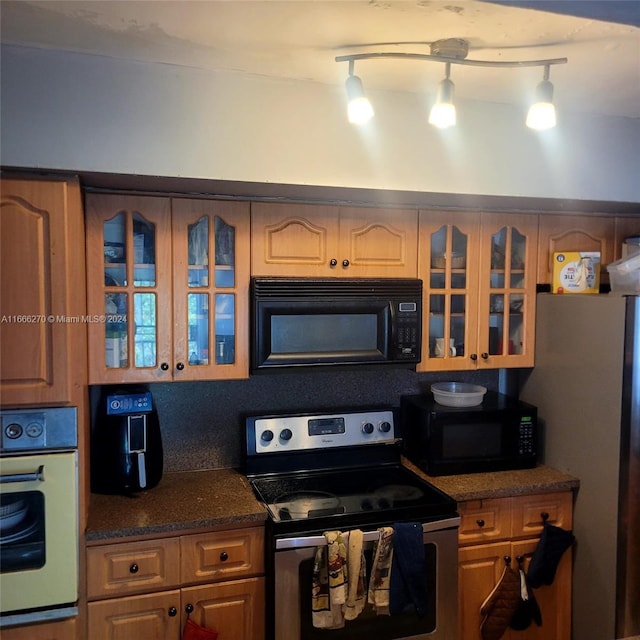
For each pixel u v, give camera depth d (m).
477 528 2.17
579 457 2.25
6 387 1.67
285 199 2.09
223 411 2.38
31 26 1.45
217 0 1.28
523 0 0.94
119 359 1.98
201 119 1.74
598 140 2.16
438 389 2.50
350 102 1.53
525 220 2.39
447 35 1.44
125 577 1.82
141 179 1.76
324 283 2.11
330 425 2.36
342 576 1.84
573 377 2.27
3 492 1.66
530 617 2.22
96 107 1.65
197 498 2.05
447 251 2.30
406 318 2.21
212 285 2.03
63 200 1.67
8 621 1.69
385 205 2.21
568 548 2.28
